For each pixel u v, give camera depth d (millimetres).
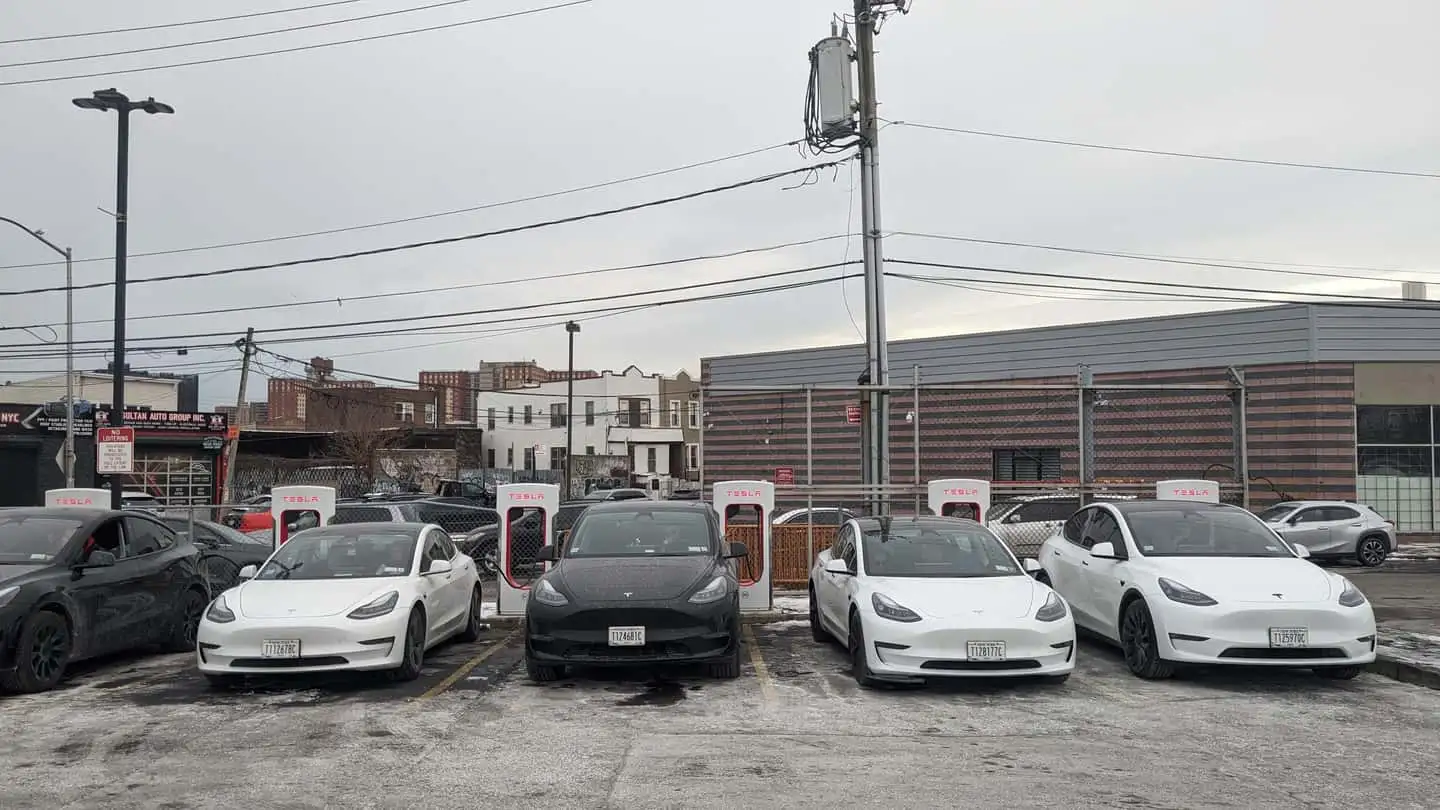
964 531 10273
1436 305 22781
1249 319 24234
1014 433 23938
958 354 27000
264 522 20047
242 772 6223
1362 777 6078
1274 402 23875
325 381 63281
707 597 8820
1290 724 7465
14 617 8508
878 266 15914
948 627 8289
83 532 9852
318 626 8516
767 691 8688
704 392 15016
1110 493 16156
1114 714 7797
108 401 49750
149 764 6422
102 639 9664
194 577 11500
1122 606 9562
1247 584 8789
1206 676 9266
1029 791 5773
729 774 6125
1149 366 25016
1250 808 5480
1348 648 8484
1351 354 23719
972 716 7738
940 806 5492
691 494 27359
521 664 10133
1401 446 23938
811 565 14359
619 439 71188
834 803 5547
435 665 10062
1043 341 26078
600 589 8820
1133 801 5586
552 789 5832
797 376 28125
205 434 37188
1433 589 15625
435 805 5551
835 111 16094
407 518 19734
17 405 33719
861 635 8773
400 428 65625
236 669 8500
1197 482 13805
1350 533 20188
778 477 20469
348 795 5742
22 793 5809
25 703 8375
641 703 8219
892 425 24984
